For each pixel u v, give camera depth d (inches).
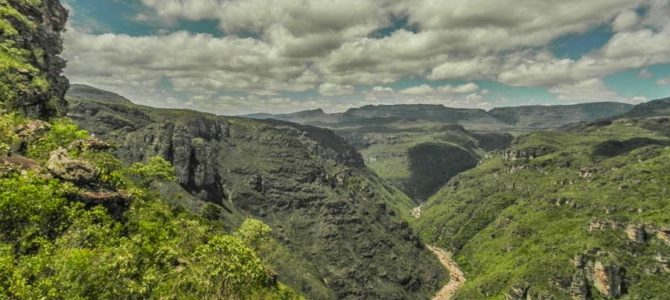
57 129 4207.7
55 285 1689.2
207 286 2746.1
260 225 5305.1
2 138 3513.8
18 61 6392.7
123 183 3956.7
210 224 5831.7
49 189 2513.5
